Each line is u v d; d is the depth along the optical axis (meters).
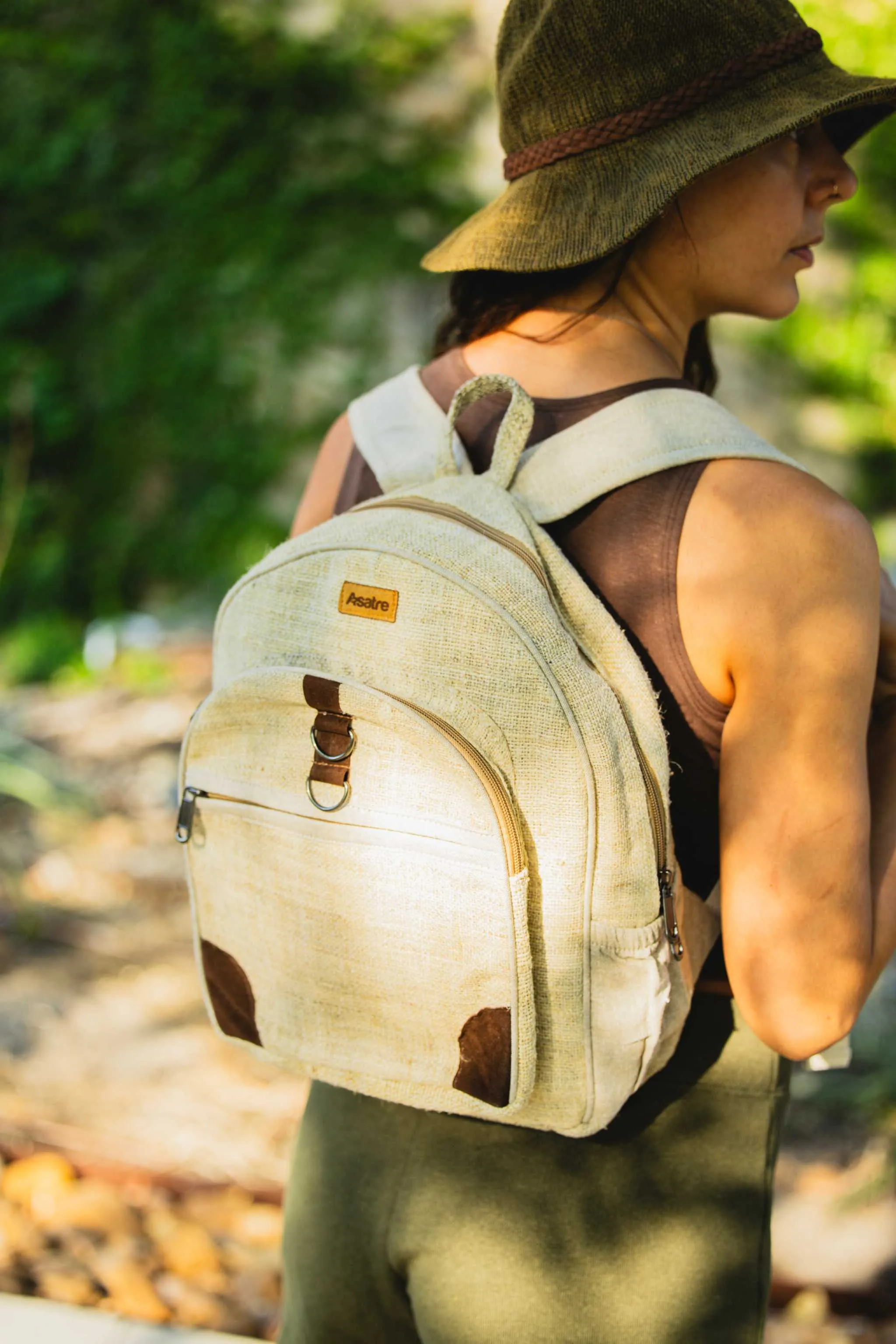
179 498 6.12
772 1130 1.10
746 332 6.16
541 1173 1.08
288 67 5.97
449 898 0.96
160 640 5.71
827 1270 2.26
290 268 6.03
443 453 1.07
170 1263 2.28
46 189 6.12
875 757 1.09
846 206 6.11
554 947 0.97
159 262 6.10
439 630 0.97
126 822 4.03
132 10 6.02
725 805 0.97
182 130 6.04
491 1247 1.07
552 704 0.95
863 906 0.95
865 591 0.95
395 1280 1.14
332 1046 1.06
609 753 0.94
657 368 1.10
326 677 0.98
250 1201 2.45
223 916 1.11
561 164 1.09
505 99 1.13
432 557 0.98
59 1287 2.19
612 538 1.00
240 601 1.09
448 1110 1.04
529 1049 0.97
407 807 0.96
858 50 4.47
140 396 6.11
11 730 4.71
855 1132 2.69
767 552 0.95
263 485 6.07
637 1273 1.07
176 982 3.21
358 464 1.23
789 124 1.01
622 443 1.02
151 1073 2.83
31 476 6.14
